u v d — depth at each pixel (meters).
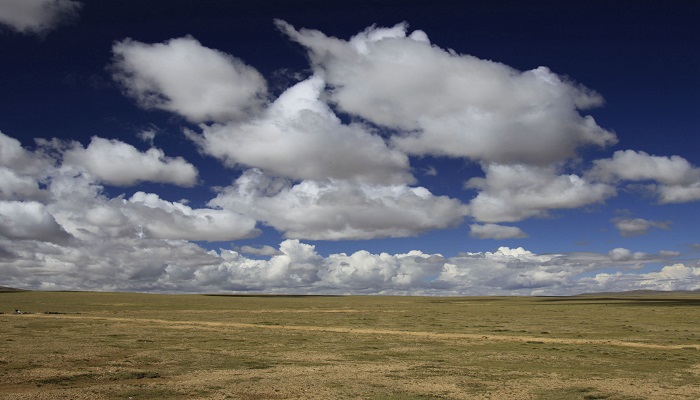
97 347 46.53
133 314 100.31
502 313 109.12
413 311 118.12
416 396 26.70
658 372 35.25
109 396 26.03
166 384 29.47
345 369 35.59
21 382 29.28
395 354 43.94
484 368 36.50
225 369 35.28
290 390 28.00
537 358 41.81
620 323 78.88
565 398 26.58
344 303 173.00
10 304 135.25
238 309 123.25
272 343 51.53
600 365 38.28
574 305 153.75
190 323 77.69
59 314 97.62
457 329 68.56
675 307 131.88
